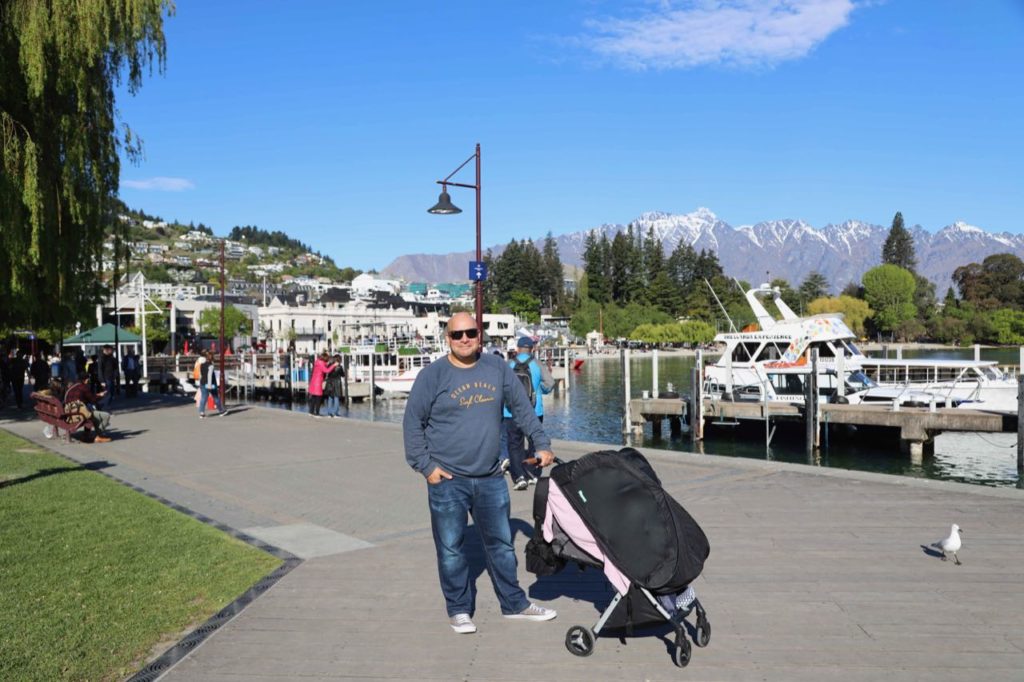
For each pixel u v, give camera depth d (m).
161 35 22.44
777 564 6.59
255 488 10.92
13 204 19.19
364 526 8.48
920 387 24.72
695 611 5.07
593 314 147.88
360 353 53.66
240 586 6.21
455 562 5.19
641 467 4.82
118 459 13.98
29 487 10.77
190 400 29.67
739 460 11.77
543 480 5.01
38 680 4.39
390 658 4.75
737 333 28.42
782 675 4.38
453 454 5.14
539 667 4.57
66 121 20.39
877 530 7.67
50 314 22.59
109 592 6.04
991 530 7.55
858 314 131.50
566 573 6.55
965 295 142.00
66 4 19.73
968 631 5.00
